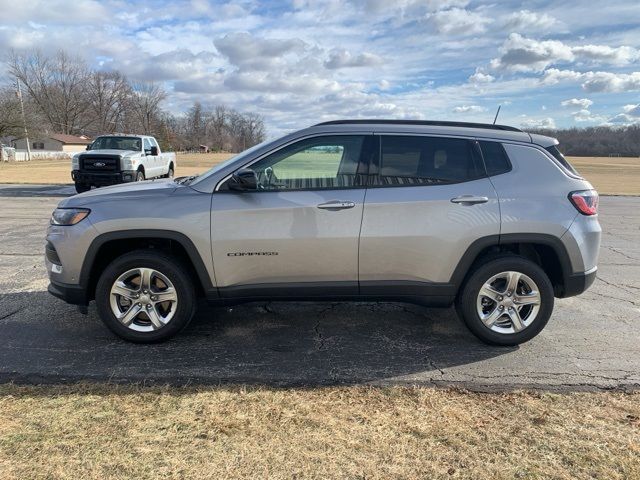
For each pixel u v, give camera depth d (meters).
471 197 3.99
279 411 3.14
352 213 3.95
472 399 3.34
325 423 3.01
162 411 3.12
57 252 4.05
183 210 3.97
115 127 102.81
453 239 3.99
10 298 5.35
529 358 4.03
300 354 4.07
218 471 2.55
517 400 3.33
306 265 4.02
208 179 4.06
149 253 4.07
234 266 4.02
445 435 2.90
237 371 3.73
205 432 2.89
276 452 2.71
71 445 2.74
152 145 18.12
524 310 4.24
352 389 3.47
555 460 2.68
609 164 65.00
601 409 3.22
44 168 37.62
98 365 3.79
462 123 4.30
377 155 4.04
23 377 3.57
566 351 4.18
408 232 3.97
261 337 4.42
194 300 4.21
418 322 4.85
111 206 4.02
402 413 3.14
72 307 5.09
